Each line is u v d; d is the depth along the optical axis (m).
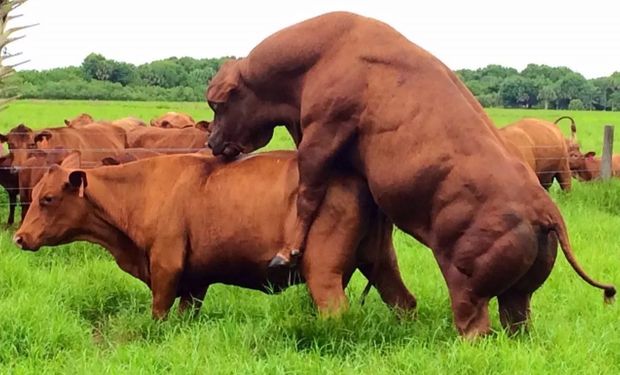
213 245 7.22
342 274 6.90
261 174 7.21
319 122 6.72
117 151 12.56
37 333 6.48
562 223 6.14
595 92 84.94
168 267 7.31
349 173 6.90
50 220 7.55
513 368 5.66
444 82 6.48
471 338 6.22
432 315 7.30
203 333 6.57
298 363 5.85
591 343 6.35
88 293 8.10
